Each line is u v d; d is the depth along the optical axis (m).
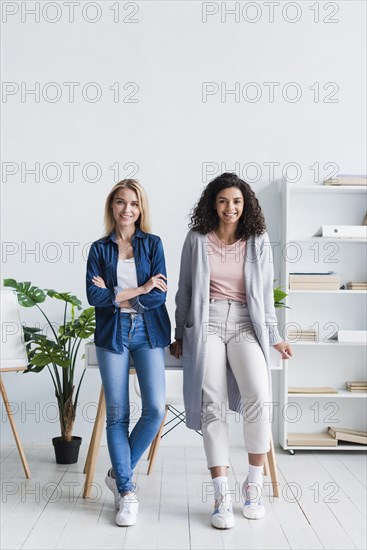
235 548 2.56
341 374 4.29
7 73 4.25
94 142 4.26
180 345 3.10
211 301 2.95
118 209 3.00
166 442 4.26
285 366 4.08
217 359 2.91
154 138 4.27
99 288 2.94
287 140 4.29
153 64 4.27
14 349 3.48
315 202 4.29
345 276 4.29
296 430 4.30
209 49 4.28
